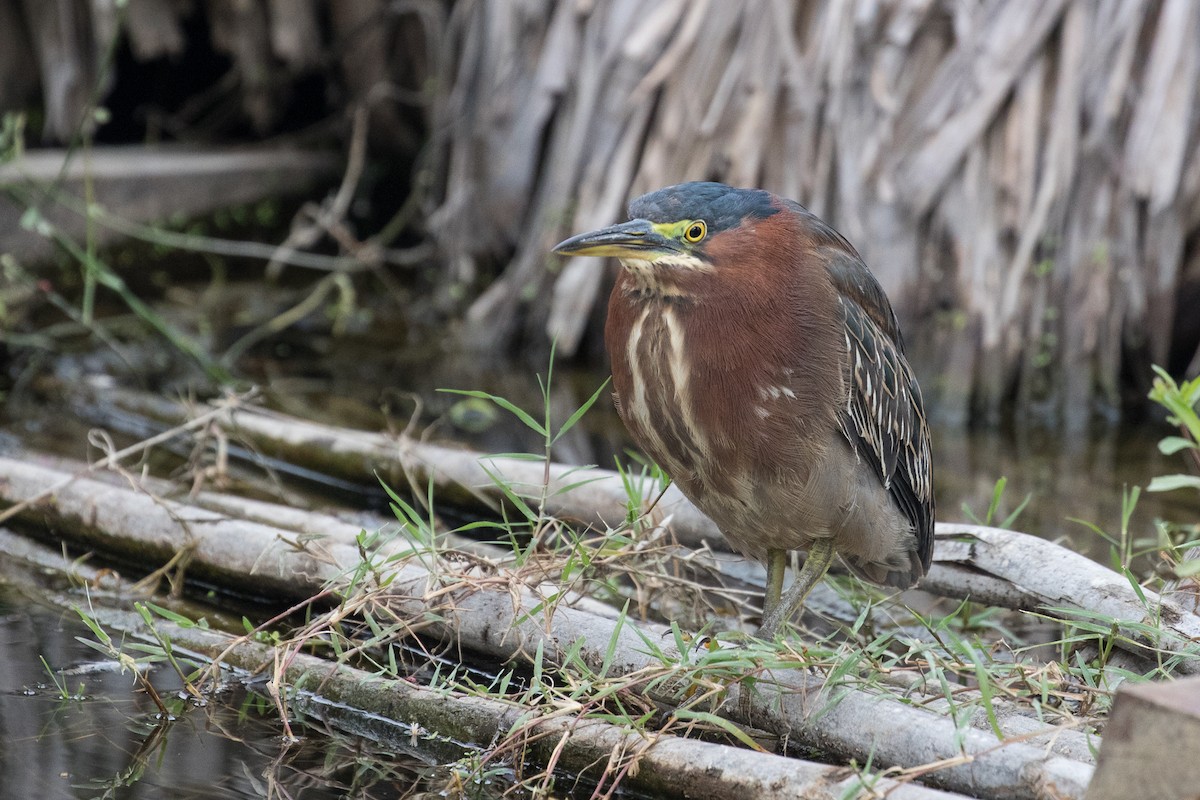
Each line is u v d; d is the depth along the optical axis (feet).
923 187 41.19
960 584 24.84
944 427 40.19
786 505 21.98
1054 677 21.03
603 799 18.76
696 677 20.38
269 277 50.98
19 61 52.08
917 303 41.81
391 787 19.45
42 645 23.73
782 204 22.04
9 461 30.40
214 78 58.39
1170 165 39.96
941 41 41.81
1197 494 33.83
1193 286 42.37
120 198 49.49
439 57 51.80
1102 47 41.01
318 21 55.31
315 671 22.27
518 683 22.66
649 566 26.58
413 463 31.71
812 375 21.18
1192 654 20.45
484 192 46.93
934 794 17.10
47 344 40.73
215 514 27.43
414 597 22.63
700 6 42.80
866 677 21.58
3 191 45.01
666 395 21.61
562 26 44.80
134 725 20.99
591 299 43.27
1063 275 41.37
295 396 39.50
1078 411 41.24
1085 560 23.49
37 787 18.86
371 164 56.85
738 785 18.48
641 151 44.50
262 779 19.51
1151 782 15.19
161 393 38.83
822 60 41.45
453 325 47.11
